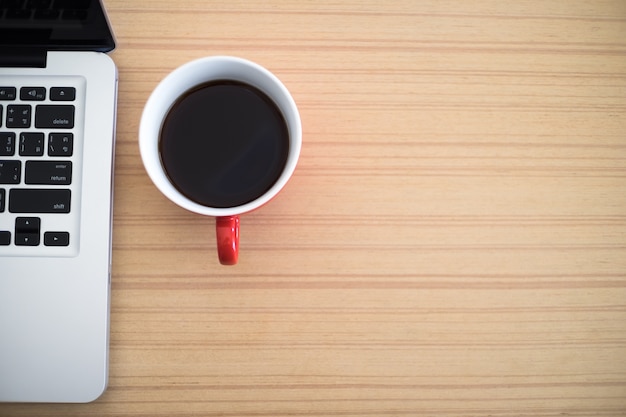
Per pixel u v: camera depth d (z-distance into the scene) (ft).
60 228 1.42
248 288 1.49
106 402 1.46
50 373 1.42
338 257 1.50
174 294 1.48
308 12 1.54
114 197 1.49
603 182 1.53
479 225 1.51
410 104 1.53
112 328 1.47
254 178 1.41
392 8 1.54
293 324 1.49
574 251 1.51
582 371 1.49
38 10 1.35
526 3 1.55
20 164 1.42
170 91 1.35
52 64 1.45
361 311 1.49
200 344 1.48
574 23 1.55
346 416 1.48
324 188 1.51
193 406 1.47
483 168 1.52
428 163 1.52
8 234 1.41
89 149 1.44
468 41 1.54
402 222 1.51
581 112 1.54
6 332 1.42
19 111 1.43
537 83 1.54
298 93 1.53
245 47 1.54
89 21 1.39
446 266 1.50
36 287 1.42
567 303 1.50
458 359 1.49
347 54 1.54
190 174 1.41
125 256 1.48
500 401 1.49
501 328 1.50
